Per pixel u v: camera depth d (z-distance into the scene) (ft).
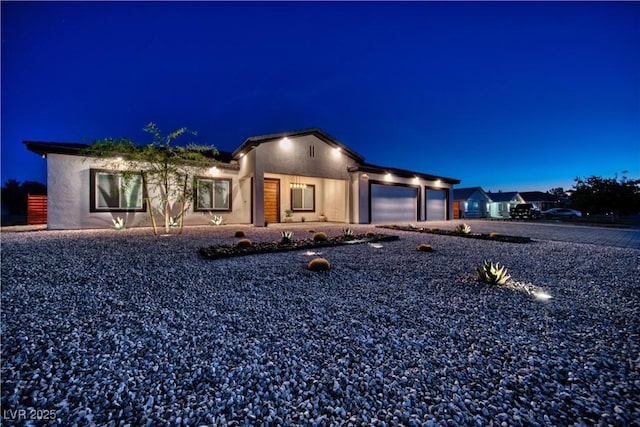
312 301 9.87
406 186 54.13
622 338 7.15
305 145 41.27
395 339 7.07
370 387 5.19
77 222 30.76
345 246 22.34
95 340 6.90
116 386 5.19
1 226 38.68
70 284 11.44
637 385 5.22
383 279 12.78
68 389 5.08
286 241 22.59
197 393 5.02
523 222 62.18
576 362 5.99
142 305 9.34
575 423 4.30
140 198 34.37
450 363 5.97
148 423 4.32
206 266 14.90
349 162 47.09
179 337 7.13
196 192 33.01
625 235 33.47
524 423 4.32
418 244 23.76
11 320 7.97
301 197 50.83
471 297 10.38
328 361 6.07
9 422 4.29
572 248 22.15
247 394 5.01
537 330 7.61
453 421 4.36
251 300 9.93
